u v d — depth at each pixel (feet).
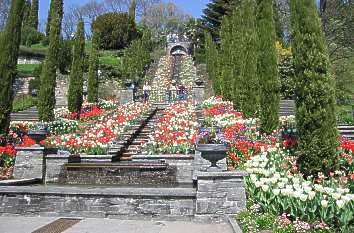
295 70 25.62
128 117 53.47
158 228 20.36
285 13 95.45
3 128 39.34
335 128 24.54
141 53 137.28
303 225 17.46
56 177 33.55
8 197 24.00
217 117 49.08
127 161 37.99
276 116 36.29
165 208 22.62
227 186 21.77
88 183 33.01
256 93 47.24
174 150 35.86
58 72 118.21
